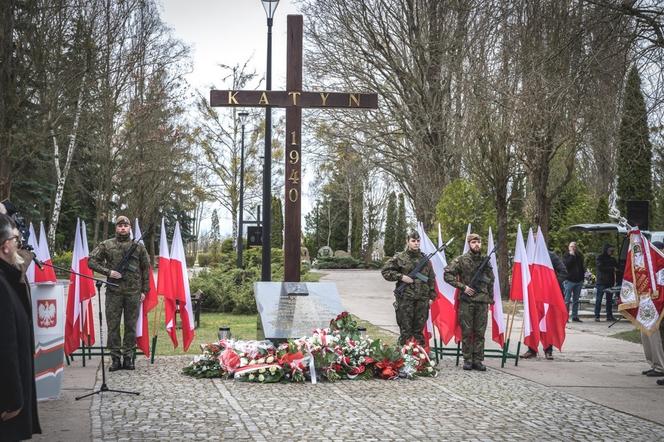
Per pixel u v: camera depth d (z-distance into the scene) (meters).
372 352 10.98
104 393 9.32
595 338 16.88
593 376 11.34
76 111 33.44
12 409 4.82
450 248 26.64
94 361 12.38
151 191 48.50
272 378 10.30
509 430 7.57
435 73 30.81
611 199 41.75
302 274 30.64
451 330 12.87
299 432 7.32
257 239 26.20
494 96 20.45
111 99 40.22
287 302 11.98
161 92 43.12
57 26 30.45
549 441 7.16
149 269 11.66
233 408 8.46
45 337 8.70
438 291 12.97
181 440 6.94
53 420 7.75
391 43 32.69
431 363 11.27
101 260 11.44
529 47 14.14
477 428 7.63
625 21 12.51
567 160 23.86
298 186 13.22
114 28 34.22
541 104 14.41
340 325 11.54
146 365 11.91
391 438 7.12
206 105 44.19
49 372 8.73
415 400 9.16
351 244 74.75
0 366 4.80
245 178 45.56
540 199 24.27
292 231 13.16
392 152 33.84
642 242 11.51
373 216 75.00
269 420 7.84
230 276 23.31
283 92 13.25
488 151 25.28
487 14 14.74
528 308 12.93
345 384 10.34
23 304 5.22
